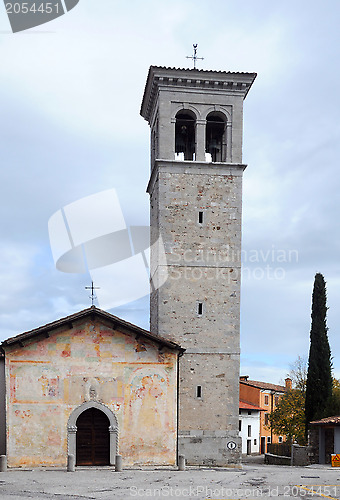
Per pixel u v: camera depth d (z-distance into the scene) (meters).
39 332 30.58
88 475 26.83
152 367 31.72
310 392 44.34
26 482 24.20
